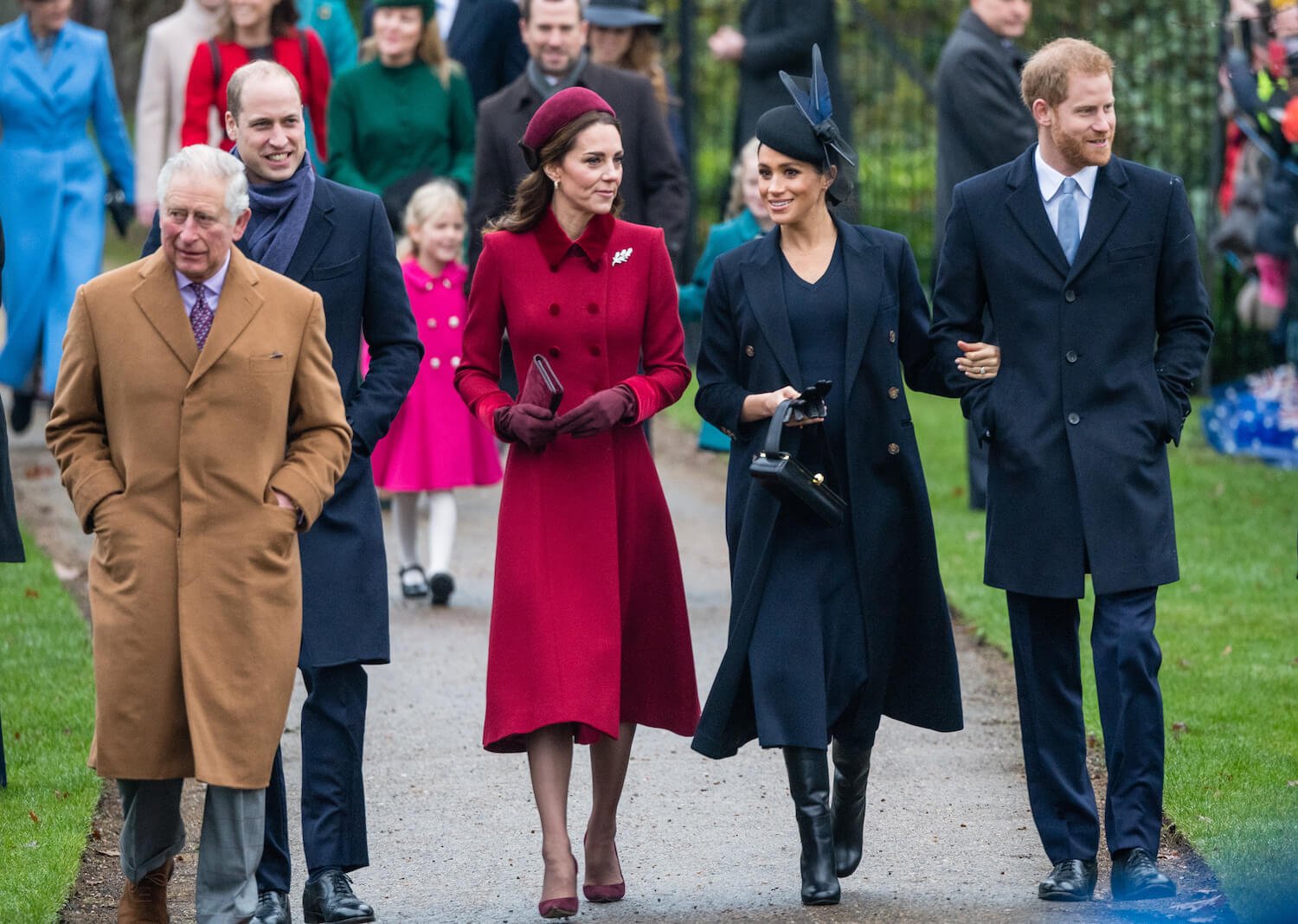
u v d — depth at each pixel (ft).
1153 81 171.53
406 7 119.85
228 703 58.80
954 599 106.42
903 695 67.77
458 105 122.62
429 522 118.83
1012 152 122.11
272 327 60.49
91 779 79.82
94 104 139.03
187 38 135.74
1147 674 64.34
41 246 136.46
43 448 144.25
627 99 106.63
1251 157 138.51
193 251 58.85
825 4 139.64
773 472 63.26
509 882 69.51
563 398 67.21
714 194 191.01
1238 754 79.10
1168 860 67.87
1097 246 65.36
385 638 65.77
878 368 66.33
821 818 65.00
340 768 65.21
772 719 64.44
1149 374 66.03
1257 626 100.27
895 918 63.05
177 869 72.23
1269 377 143.95
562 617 65.16
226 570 59.26
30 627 101.04
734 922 63.36
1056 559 65.26
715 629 103.50
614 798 67.26
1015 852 70.90
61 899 67.15
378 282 67.82
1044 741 66.54
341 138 121.39
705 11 194.39
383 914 66.08
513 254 67.67
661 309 68.39
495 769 82.99
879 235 67.67
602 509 66.28
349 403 67.26
